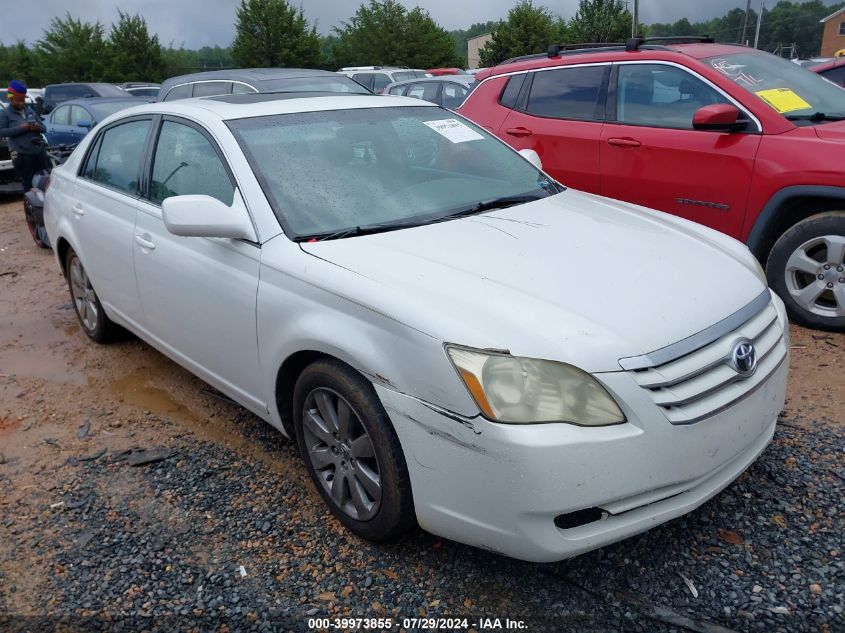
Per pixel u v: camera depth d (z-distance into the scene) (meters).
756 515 2.98
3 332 5.75
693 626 2.46
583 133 5.74
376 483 2.78
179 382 4.62
